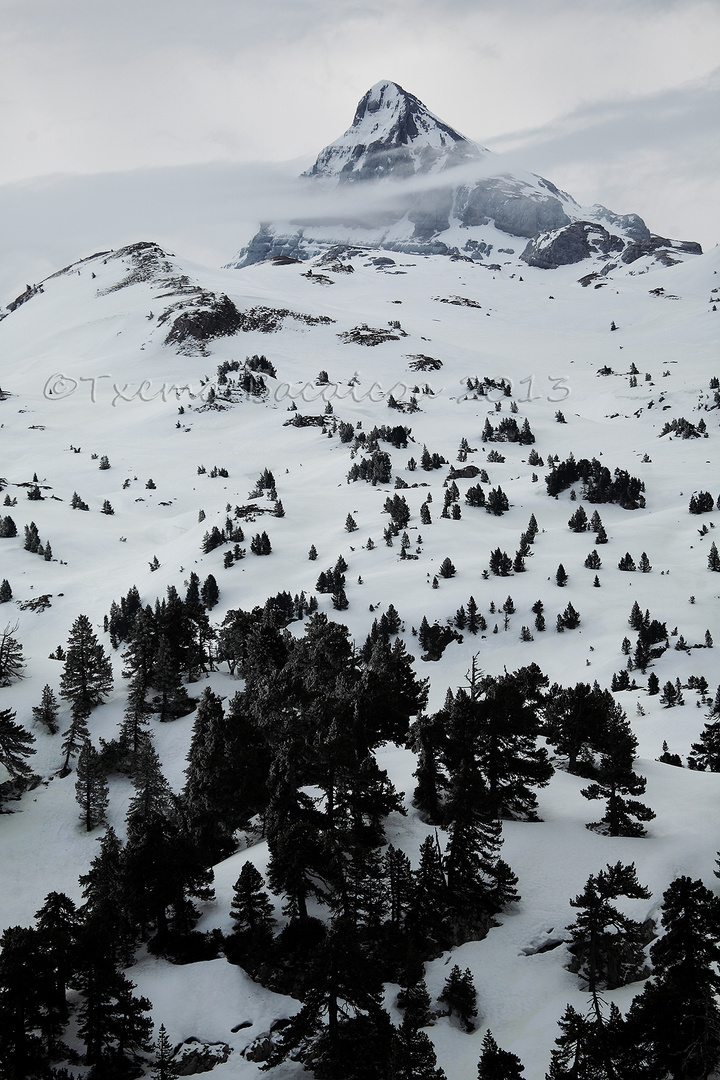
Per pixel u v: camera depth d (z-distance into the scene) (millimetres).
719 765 86062
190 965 58281
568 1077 41219
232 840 76938
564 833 67250
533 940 56656
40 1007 51531
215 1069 49594
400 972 54469
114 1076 49188
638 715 116312
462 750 68938
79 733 107062
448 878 59656
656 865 61094
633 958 53531
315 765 66375
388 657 96750
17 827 95125
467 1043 49562
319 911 62125
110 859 64438
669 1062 41188
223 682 121375
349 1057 47625
